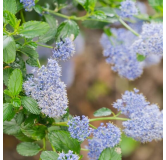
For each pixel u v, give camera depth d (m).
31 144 0.46
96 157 0.45
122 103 0.46
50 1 0.53
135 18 0.57
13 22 0.41
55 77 0.42
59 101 0.42
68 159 0.41
